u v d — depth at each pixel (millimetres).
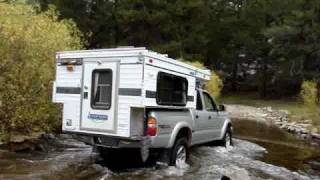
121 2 39719
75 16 39031
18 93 11625
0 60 11336
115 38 41094
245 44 44844
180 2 40000
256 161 11500
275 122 24203
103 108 8922
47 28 13391
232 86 50250
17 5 13047
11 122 11500
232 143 14055
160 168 9422
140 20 38438
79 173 8711
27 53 11750
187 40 40500
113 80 8836
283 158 12586
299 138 18188
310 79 34750
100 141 9117
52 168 8984
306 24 34562
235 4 50031
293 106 33188
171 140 9320
